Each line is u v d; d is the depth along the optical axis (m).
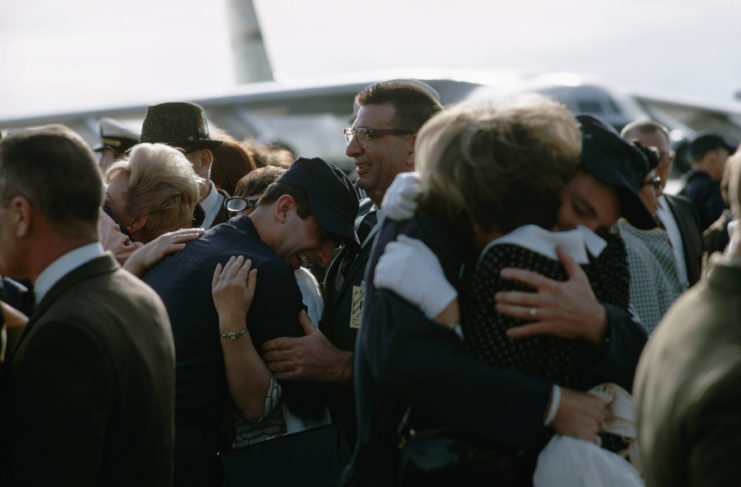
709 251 4.11
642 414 1.20
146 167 2.42
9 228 1.43
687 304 1.15
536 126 1.38
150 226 2.43
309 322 2.21
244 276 2.05
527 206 1.38
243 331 2.04
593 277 1.49
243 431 2.19
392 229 1.53
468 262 1.49
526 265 1.39
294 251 2.24
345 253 2.61
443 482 1.36
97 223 1.50
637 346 1.46
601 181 1.47
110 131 4.30
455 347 1.37
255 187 2.73
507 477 1.36
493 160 1.35
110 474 1.43
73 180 1.43
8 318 1.52
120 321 1.43
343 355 2.18
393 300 1.41
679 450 1.07
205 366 2.07
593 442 1.37
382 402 1.48
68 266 1.45
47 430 1.32
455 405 1.35
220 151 3.74
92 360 1.34
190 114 3.26
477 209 1.39
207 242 2.19
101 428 1.35
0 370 1.39
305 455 2.05
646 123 3.88
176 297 2.07
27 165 1.40
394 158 2.54
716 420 1.00
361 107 2.63
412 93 2.56
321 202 2.21
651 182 2.75
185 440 1.99
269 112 22.97
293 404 2.21
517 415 1.34
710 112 23.98
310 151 22.39
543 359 1.41
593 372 1.44
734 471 0.98
